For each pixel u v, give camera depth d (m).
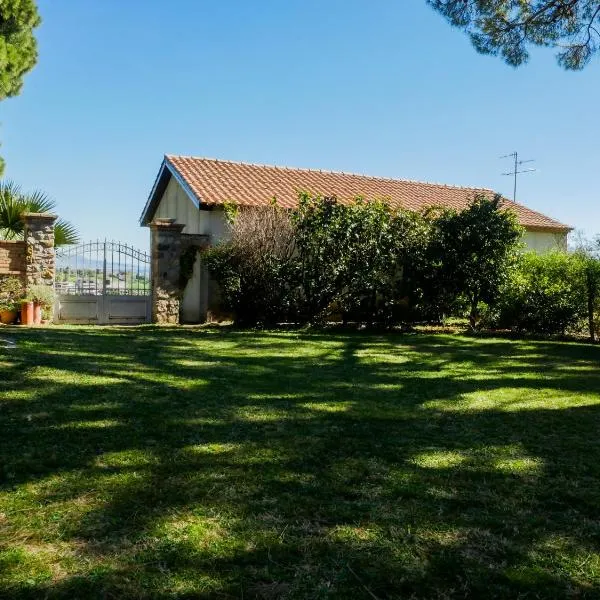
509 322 13.66
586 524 2.87
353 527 2.76
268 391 5.88
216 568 2.35
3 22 13.58
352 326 13.66
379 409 5.25
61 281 13.77
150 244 14.42
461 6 10.59
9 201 14.82
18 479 3.27
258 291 12.73
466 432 4.54
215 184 15.95
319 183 18.84
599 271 12.60
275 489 3.22
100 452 3.77
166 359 7.64
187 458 3.70
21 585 2.18
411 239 13.62
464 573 2.37
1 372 6.05
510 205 22.23
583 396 6.04
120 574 2.28
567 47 11.18
